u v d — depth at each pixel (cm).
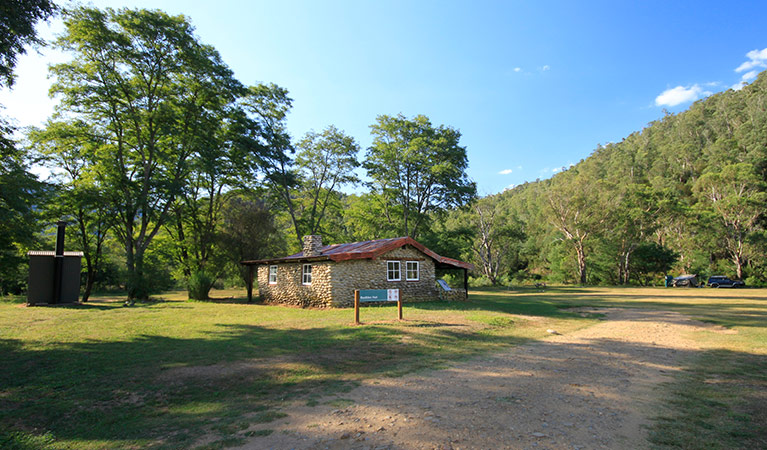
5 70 1008
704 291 3700
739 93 10950
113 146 2592
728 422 477
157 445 425
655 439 426
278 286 2311
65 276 2175
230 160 3059
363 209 4362
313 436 442
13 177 1466
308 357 845
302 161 3744
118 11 2244
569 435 436
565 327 1342
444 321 1343
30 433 457
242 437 444
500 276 6147
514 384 646
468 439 424
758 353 905
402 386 638
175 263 3244
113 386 646
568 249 6022
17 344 983
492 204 5612
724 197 5300
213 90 2661
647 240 5997
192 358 837
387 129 4016
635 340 1091
